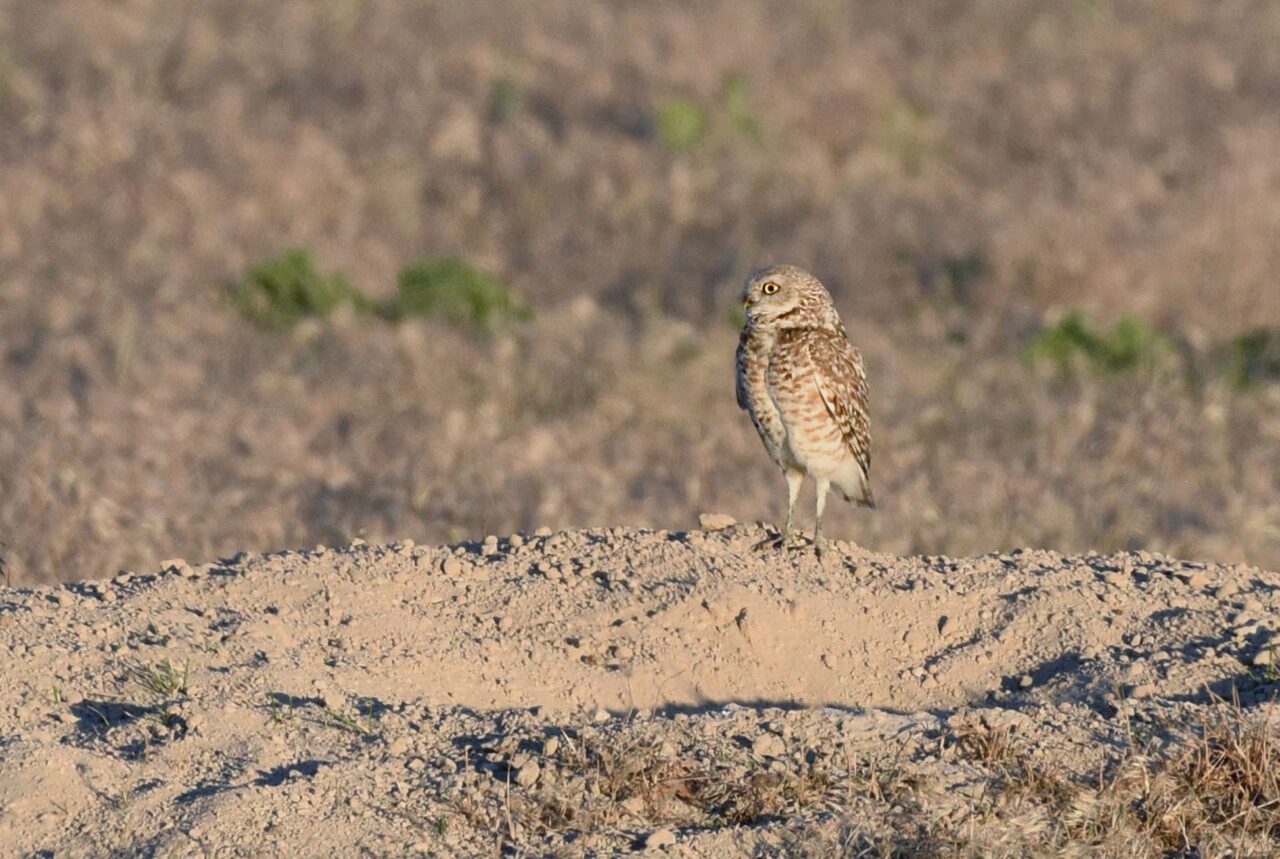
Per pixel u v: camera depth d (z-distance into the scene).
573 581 11.18
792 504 12.01
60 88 30.09
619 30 35.56
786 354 11.42
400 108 31.05
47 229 24.81
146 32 33.06
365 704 9.56
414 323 21.92
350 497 16.11
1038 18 37.38
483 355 21.00
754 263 25.59
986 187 28.97
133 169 26.83
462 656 10.30
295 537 14.66
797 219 27.61
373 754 8.96
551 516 15.48
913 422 19.00
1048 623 10.92
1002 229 25.70
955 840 8.18
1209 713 9.43
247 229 25.56
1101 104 32.38
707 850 8.16
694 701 10.34
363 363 20.34
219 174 27.19
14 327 21.02
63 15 33.12
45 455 16.23
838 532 15.27
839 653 10.80
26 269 23.20
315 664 9.98
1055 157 30.45
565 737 8.88
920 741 9.15
